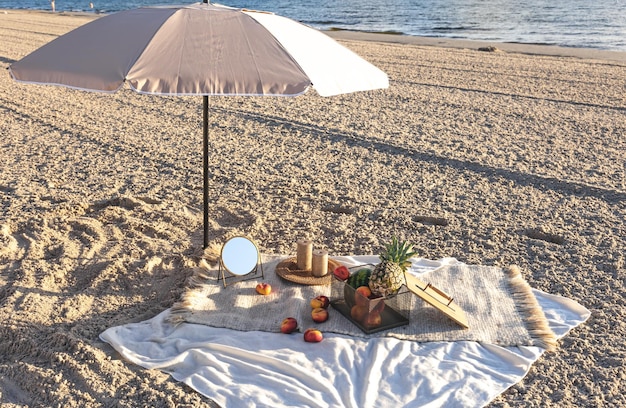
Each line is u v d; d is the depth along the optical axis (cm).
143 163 400
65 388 182
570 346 211
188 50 189
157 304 231
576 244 292
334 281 222
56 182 361
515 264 272
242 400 176
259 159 412
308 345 203
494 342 208
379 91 648
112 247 271
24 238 279
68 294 235
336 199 343
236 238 234
